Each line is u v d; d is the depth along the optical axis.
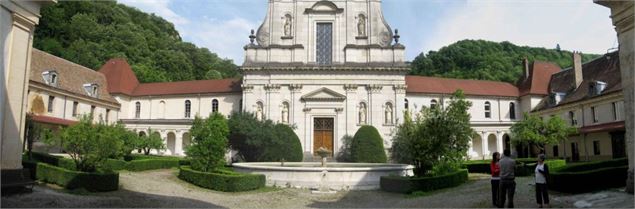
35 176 18.03
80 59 62.53
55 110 39.91
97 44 67.56
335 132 41.59
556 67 53.69
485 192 17.34
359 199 18.19
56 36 65.12
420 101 48.09
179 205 14.95
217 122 23.97
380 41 43.31
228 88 48.88
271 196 18.95
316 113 42.03
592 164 20.19
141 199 15.55
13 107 12.48
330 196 19.23
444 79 51.62
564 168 19.84
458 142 21.36
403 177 20.73
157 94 51.31
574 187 15.41
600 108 38.00
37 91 37.66
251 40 43.38
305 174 22.23
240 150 35.81
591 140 38.59
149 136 39.66
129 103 52.28
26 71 13.09
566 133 34.22
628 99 13.21
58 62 44.03
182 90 50.84
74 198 14.01
